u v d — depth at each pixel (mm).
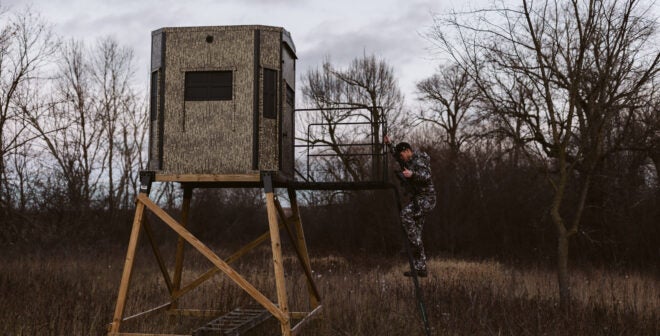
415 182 7887
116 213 31297
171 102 8828
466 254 28391
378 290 12648
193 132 8742
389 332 9406
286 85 9375
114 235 29797
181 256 10508
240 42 8805
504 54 11266
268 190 8414
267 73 8891
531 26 10836
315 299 10883
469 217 29859
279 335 9375
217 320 8906
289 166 9617
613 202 22766
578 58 10609
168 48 8922
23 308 10016
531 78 11094
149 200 8609
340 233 34031
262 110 8711
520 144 12070
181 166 8711
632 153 21906
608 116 10820
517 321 9766
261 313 9508
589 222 23828
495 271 18703
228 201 43938
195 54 8859
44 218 25609
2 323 9055
